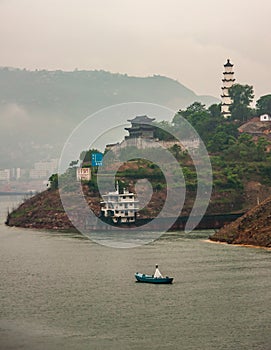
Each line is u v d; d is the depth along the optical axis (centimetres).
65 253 18538
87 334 9869
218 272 14350
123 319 10619
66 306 11562
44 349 9250
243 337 9581
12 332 10019
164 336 9706
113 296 12281
